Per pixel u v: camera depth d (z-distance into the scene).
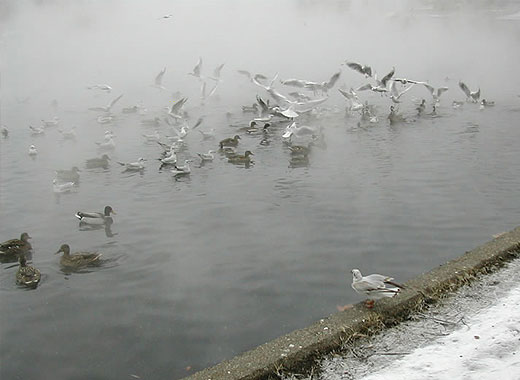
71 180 21.72
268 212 16.66
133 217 16.89
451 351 7.89
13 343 10.23
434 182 18.83
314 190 18.66
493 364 7.54
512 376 7.28
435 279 9.75
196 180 20.77
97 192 19.94
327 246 13.86
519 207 16.09
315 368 7.80
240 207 17.28
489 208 16.11
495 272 10.06
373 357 7.91
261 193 18.62
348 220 15.59
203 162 23.53
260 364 7.86
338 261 12.96
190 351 9.69
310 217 16.02
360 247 13.70
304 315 10.66
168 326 10.53
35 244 15.12
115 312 11.17
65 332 10.52
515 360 7.61
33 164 24.84
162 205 17.95
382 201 17.12
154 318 10.85
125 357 9.62
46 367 9.46
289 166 22.08
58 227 16.42
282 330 10.19
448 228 14.73
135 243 14.77
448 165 20.89
